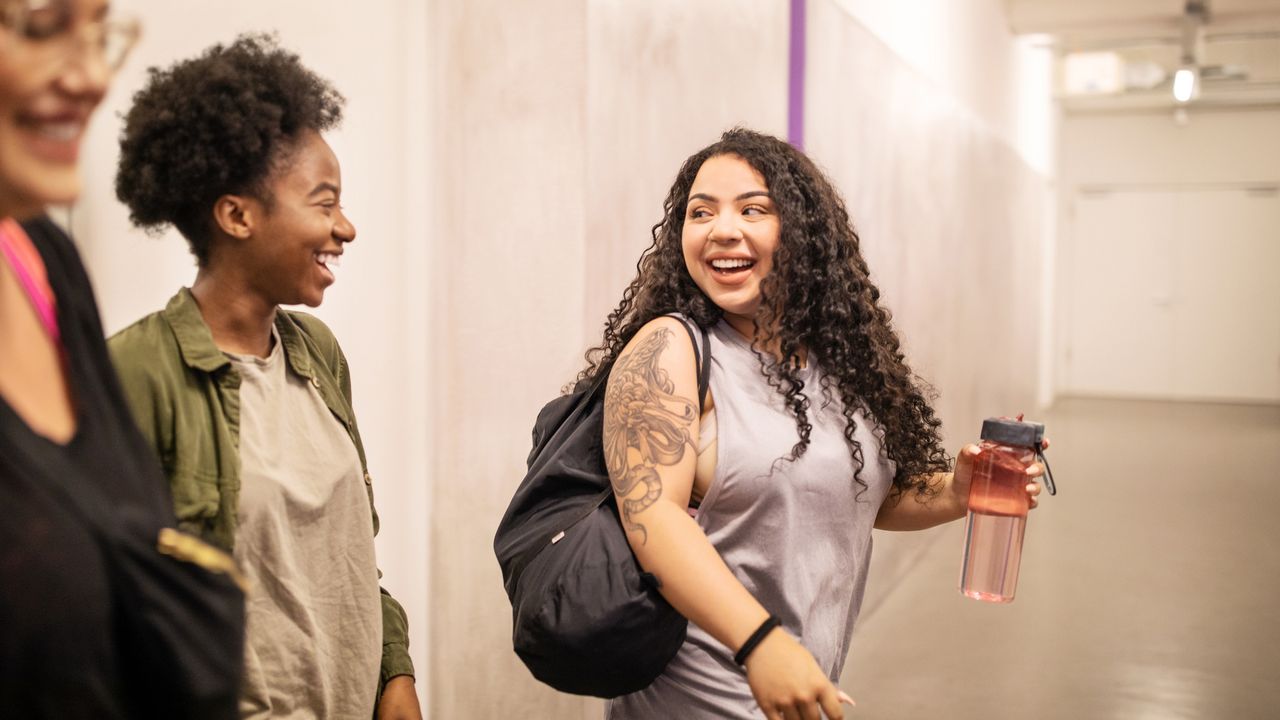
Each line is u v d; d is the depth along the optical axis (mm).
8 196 667
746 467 1339
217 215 1161
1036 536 6297
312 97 1215
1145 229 15008
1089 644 4348
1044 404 13773
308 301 1226
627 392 1328
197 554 769
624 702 1458
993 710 3619
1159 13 8844
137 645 732
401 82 2393
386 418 2385
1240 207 14625
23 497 665
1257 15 8820
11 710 661
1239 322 14742
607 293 2582
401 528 2443
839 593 1431
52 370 766
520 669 2508
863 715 3549
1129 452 9664
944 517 1597
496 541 1435
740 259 1414
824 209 1467
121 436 792
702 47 3043
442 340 2410
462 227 2408
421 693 2500
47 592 658
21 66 639
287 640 1198
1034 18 8984
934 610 4844
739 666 1386
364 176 2283
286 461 1214
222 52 1187
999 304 8305
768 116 3523
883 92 4684
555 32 2404
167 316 1150
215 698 767
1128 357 15195
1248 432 11203
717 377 1384
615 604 1262
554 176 2422
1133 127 14914
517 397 2441
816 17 3758
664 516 1260
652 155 2795
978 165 7164
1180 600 4996
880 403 1483
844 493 1407
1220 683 3895
